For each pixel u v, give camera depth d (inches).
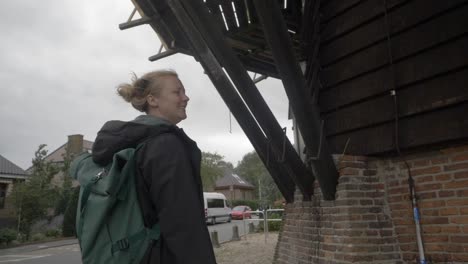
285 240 198.7
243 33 179.5
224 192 2052.2
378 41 149.8
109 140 57.9
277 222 683.4
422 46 133.2
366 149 150.4
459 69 122.6
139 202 55.0
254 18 168.1
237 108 152.9
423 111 131.0
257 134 164.7
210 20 120.5
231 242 524.4
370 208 145.4
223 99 151.9
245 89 133.9
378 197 148.4
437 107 126.8
